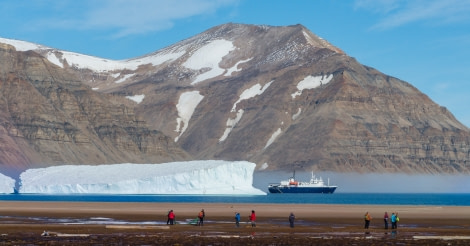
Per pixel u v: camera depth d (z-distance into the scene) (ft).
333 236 311.06
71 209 572.51
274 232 333.21
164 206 643.45
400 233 331.57
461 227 378.12
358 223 410.93
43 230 334.85
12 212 516.73
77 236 302.04
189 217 463.01
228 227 366.02
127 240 285.23
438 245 271.69
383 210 592.60
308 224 399.03
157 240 285.84
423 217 479.41
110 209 575.38
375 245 271.49
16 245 264.93
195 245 268.62
